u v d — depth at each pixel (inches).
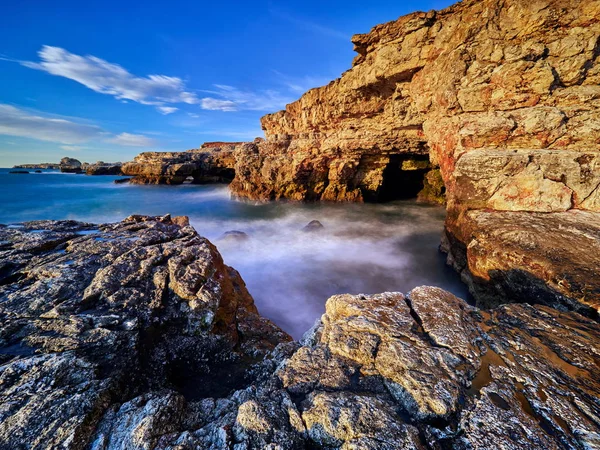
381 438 114.8
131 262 268.1
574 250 347.9
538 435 115.8
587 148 479.2
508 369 154.6
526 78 541.6
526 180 476.1
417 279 597.9
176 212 1306.6
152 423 128.3
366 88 952.9
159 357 203.6
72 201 1577.3
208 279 267.7
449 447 117.1
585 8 491.5
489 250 410.0
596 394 138.1
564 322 201.3
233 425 130.3
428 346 164.7
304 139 1350.9
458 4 665.0
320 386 149.7
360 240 872.3
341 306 212.5
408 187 1635.1
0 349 173.2
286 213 1259.2
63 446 118.0
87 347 180.2
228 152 2372.0
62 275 239.9
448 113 667.4
